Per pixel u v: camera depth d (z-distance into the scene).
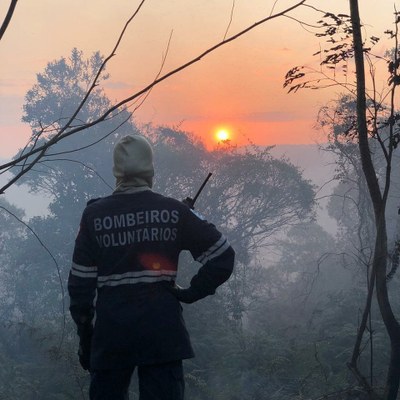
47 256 43.12
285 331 21.44
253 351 15.72
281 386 12.58
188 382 15.07
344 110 15.47
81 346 2.74
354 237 35.00
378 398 7.20
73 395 13.78
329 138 19.61
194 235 2.68
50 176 46.78
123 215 2.69
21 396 14.92
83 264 2.69
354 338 14.73
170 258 2.68
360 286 22.88
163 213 2.70
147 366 2.59
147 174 2.77
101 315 2.63
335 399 7.37
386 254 7.36
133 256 2.65
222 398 13.51
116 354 2.58
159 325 2.59
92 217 2.71
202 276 2.65
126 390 2.67
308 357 12.97
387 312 7.22
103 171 47.28
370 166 7.30
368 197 18.81
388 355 12.81
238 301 34.28
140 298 2.62
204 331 20.95
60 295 40.53
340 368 12.64
